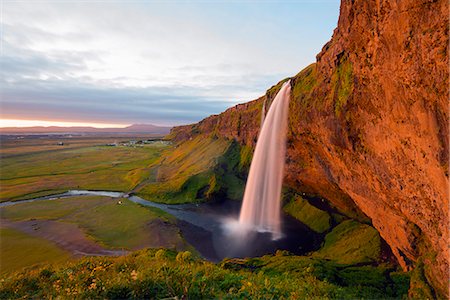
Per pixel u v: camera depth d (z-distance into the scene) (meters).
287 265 18.53
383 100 15.59
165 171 100.31
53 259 35.47
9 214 57.62
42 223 51.22
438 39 10.41
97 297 8.23
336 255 31.84
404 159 15.37
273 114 47.69
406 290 17.17
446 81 10.39
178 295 8.18
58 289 9.30
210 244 41.44
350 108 19.83
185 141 175.75
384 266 24.53
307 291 12.06
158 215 55.41
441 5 10.12
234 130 101.56
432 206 14.46
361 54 16.66
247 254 37.84
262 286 9.92
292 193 56.19
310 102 27.53
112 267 11.95
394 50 13.22
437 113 11.41
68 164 130.50
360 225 37.22
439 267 14.66
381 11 13.73
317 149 30.78
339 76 21.53
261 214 52.31
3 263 34.34
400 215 19.52
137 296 8.23
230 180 78.81
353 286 16.19
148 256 20.02
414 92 12.46
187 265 12.89
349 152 22.50
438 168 12.01
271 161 50.31
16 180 95.06
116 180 93.69
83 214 56.75
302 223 47.38
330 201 46.09
